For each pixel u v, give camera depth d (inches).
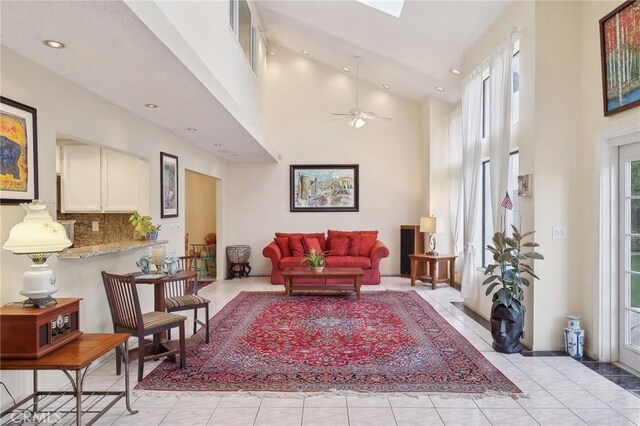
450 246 310.7
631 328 142.5
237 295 267.0
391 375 136.2
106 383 129.6
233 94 208.2
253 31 273.4
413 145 344.5
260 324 198.2
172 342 165.2
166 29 102.6
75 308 105.7
